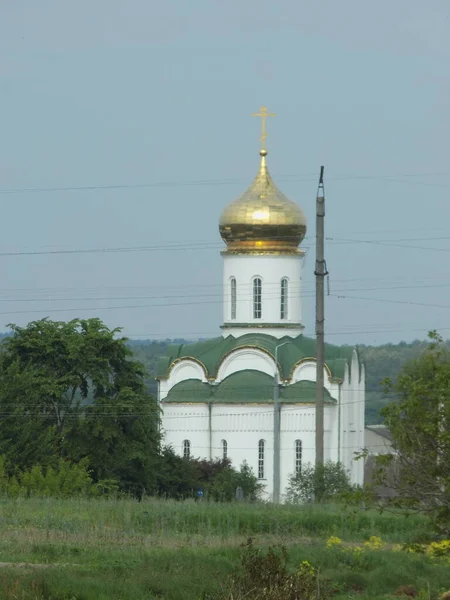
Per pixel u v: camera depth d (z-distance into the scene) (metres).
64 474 160.00
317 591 72.12
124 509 130.00
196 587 81.56
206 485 185.38
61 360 181.38
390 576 90.69
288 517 127.44
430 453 82.94
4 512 126.19
